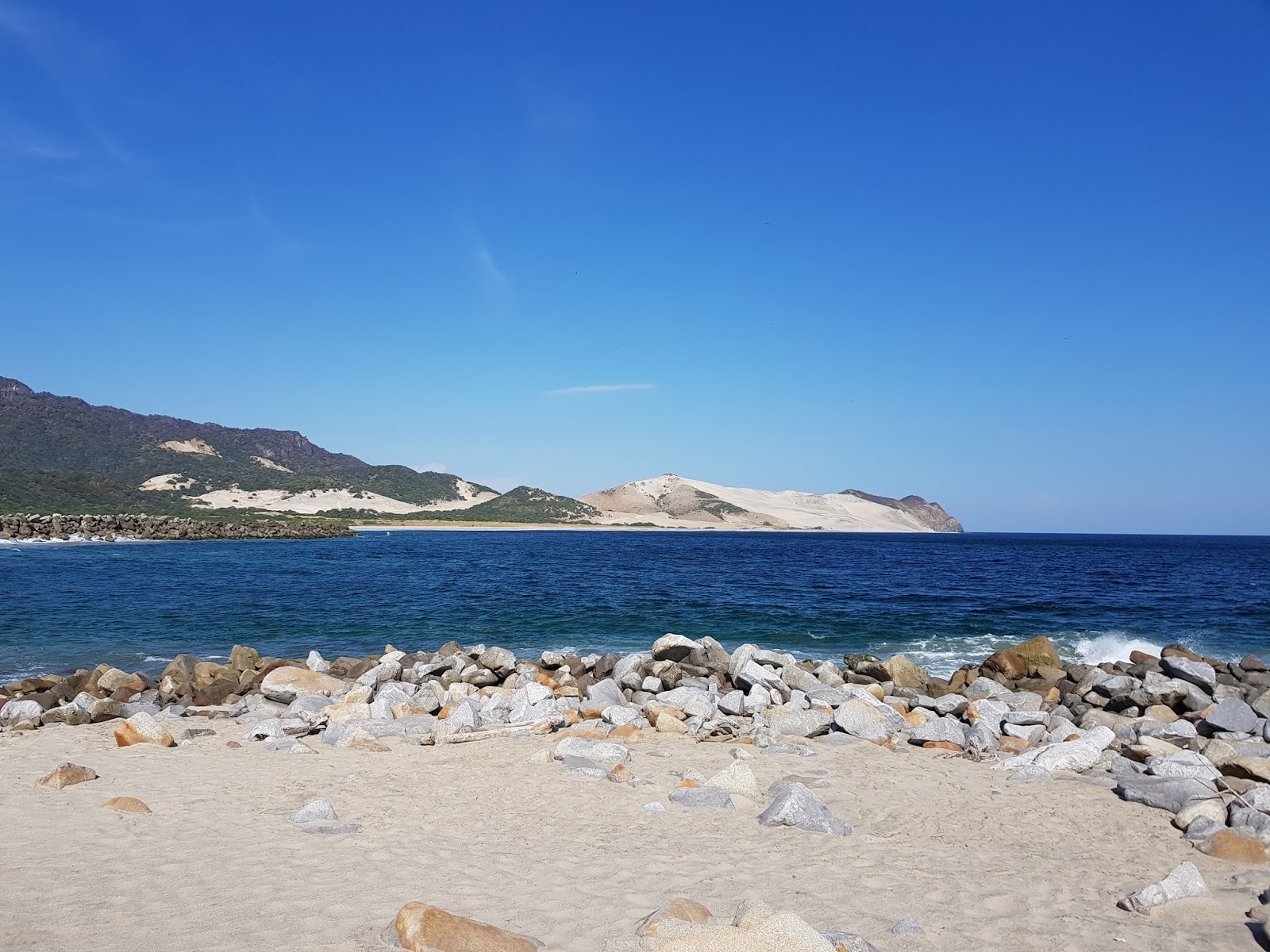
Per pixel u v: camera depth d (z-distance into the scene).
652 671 17.02
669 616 30.81
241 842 6.84
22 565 50.53
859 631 27.44
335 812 7.75
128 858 6.33
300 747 10.66
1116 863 6.86
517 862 6.49
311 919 5.17
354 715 13.09
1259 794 8.07
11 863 6.10
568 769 9.59
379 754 10.43
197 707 14.77
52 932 4.88
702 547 104.50
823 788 9.12
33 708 13.61
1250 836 7.27
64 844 6.61
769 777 9.58
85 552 65.62
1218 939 5.25
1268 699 14.40
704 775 9.49
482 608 32.44
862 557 82.06
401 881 5.96
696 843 7.09
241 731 12.20
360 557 68.00
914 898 5.92
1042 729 12.86
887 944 5.06
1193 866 6.10
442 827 7.43
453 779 9.16
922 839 7.46
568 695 15.34
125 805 7.71
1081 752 10.46
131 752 10.46
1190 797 8.30
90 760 9.91
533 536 152.38
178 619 28.20
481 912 5.41
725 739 11.79
